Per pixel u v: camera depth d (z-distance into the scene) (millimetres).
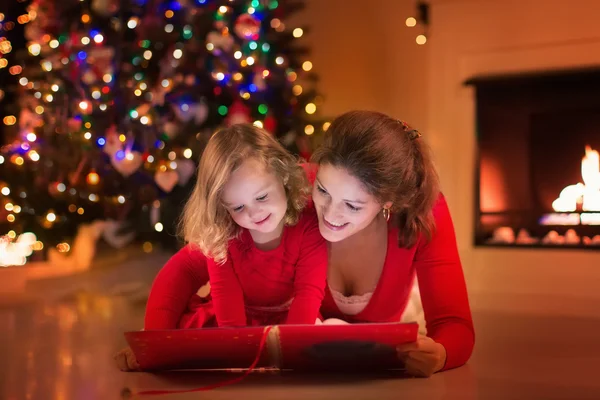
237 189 1360
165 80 2984
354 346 1272
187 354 1322
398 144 1314
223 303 1464
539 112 3082
